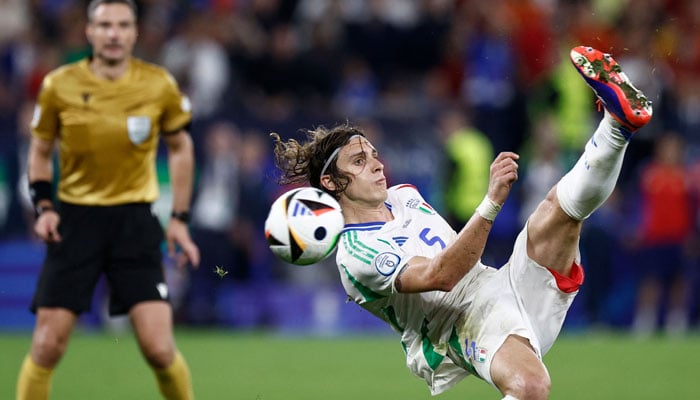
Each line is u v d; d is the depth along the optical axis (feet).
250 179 168.76
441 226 73.00
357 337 167.63
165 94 86.33
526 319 70.95
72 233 82.99
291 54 191.62
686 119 188.24
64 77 84.74
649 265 177.78
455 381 74.59
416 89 202.90
